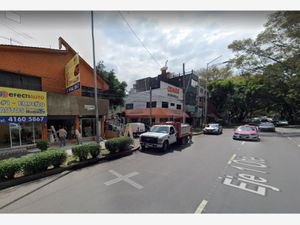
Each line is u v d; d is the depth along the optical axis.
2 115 9.72
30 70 12.72
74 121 14.74
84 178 6.25
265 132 23.83
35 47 12.89
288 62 23.50
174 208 4.11
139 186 5.44
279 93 36.03
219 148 11.99
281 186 5.36
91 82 17.38
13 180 5.69
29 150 11.04
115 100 26.06
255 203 4.30
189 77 33.97
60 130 12.76
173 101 29.91
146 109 28.28
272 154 9.95
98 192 5.03
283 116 50.38
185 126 14.00
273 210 3.98
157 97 27.53
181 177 6.22
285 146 12.63
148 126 22.44
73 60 13.01
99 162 8.49
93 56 10.70
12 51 11.78
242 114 52.03
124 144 10.28
